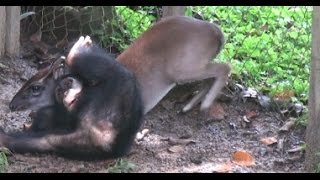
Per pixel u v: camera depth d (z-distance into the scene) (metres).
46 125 8.13
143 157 8.05
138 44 8.66
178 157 8.08
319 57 7.48
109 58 8.10
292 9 10.55
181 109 9.01
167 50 8.55
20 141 7.93
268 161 8.04
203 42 8.59
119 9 10.36
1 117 8.62
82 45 8.15
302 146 8.09
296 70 9.51
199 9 10.38
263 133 8.59
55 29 10.27
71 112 8.01
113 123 7.93
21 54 9.90
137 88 8.15
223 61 9.45
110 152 7.93
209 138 8.53
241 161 8.00
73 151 7.89
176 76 8.62
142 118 8.20
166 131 8.65
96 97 7.96
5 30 9.65
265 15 10.52
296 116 8.86
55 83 8.12
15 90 9.17
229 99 9.07
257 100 9.08
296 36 9.99
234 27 10.17
